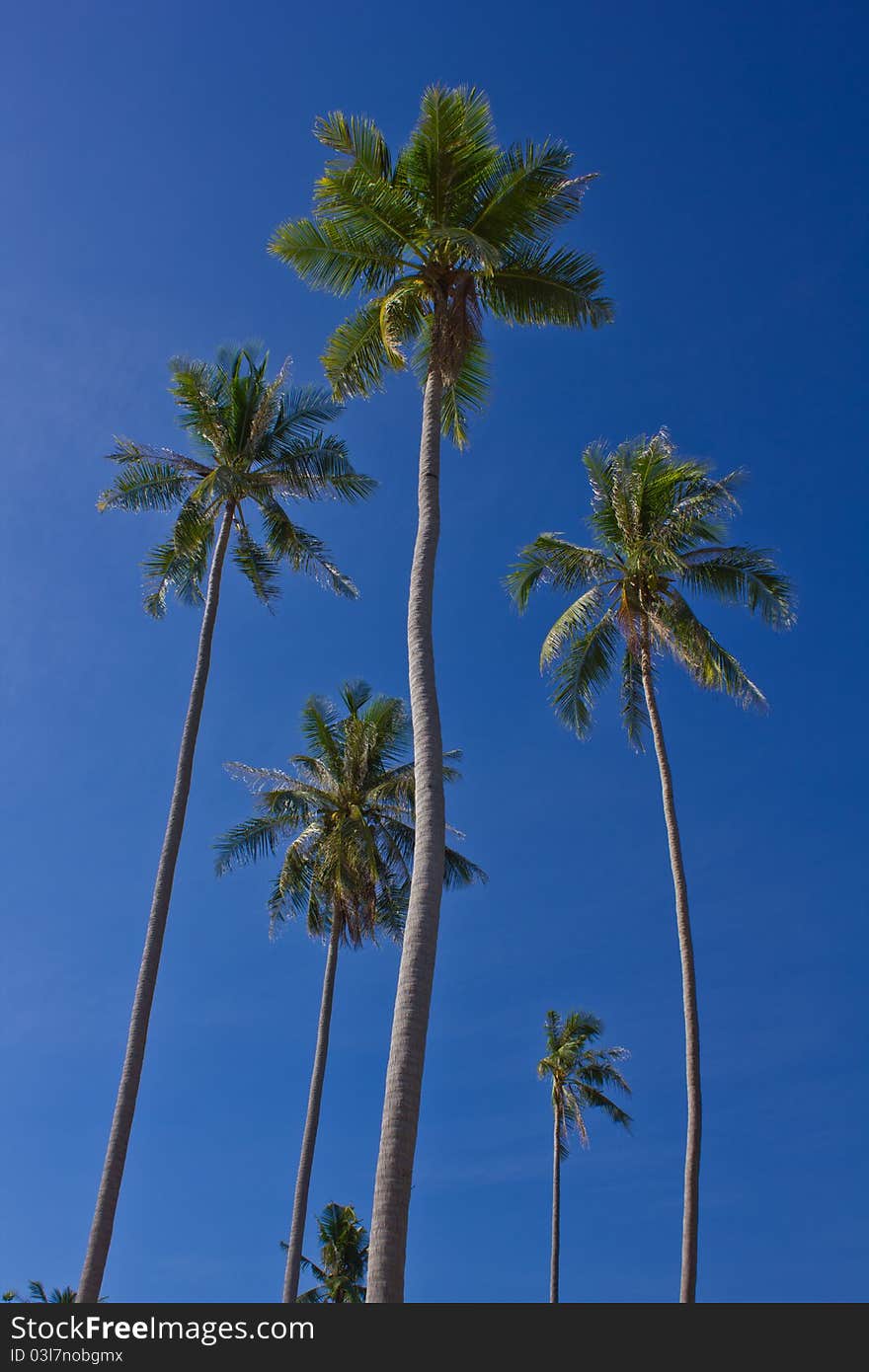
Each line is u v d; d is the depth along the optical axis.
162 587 25.89
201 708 22.95
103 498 25.50
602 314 18.30
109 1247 17.80
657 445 27.61
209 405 25.80
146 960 20.17
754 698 25.91
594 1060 44.03
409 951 12.20
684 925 23.53
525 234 18.22
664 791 25.14
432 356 17.30
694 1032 22.44
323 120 17.81
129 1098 18.94
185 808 21.83
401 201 17.89
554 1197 42.31
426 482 16.11
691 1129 21.55
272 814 33.53
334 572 26.23
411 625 14.82
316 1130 29.39
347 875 31.64
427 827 13.07
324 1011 31.27
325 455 25.94
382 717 35.00
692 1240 20.45
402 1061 11.45
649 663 26.64
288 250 18.28
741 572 26.62
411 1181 10.95
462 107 17.98
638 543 26.55
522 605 28.23
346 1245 53.12
